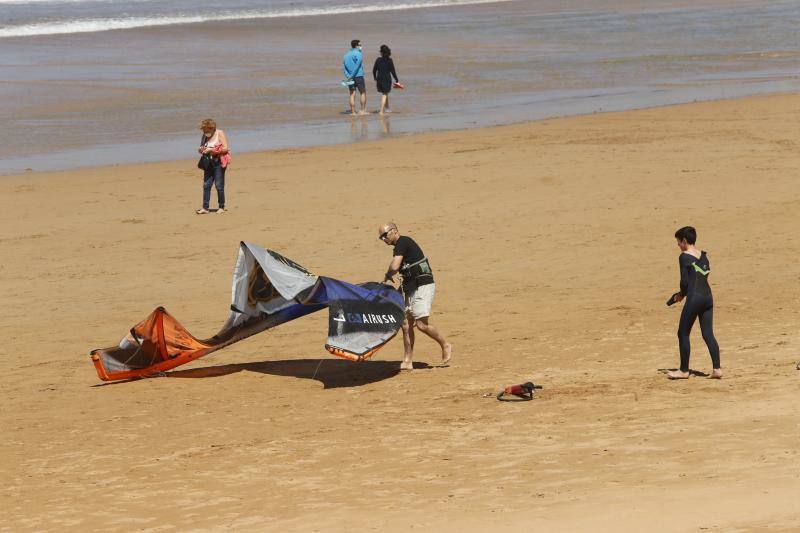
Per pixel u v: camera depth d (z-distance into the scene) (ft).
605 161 174.19
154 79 287.89
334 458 61.82
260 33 407.03
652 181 158.20
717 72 290.97
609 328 92.48
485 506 50.01
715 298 101.40
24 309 109.19
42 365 91.56
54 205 155.33
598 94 257.14
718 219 134.82
